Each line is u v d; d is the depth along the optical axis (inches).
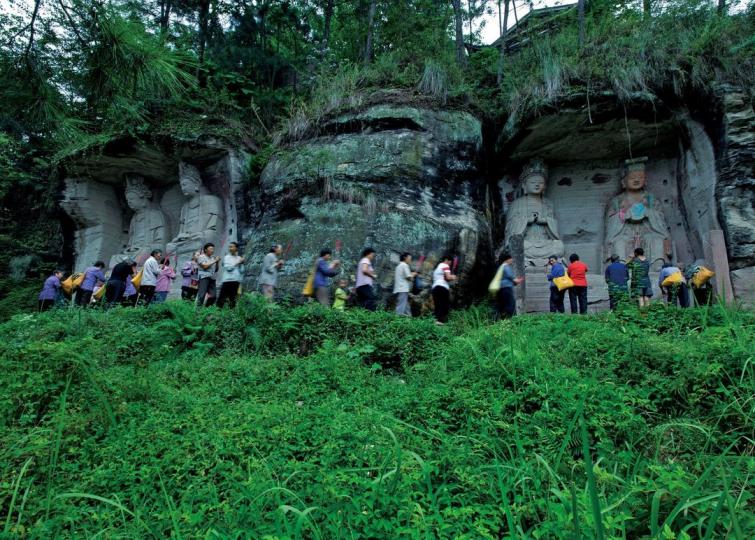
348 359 234.2
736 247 382.3
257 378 213.5
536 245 488.1
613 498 109.8
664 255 453.7
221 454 136.5
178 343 283.1
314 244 421.4
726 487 90.4
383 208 429.1
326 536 106.3
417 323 284.0
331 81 542.3
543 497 117.2
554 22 600.4
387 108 477.1
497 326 277.3
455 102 495.2
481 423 152.0
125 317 313.9
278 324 280.8
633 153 501.7
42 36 190.9
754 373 157.4
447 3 660.1
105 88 210.5
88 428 150.1
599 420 147.9
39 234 685.3
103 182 628.4
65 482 128.2
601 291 455.5
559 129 472.7
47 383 159.6
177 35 588.4
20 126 228.1
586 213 511.5
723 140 405.4
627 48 459.2
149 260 438.0
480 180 493.7
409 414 163.2
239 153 545.3
